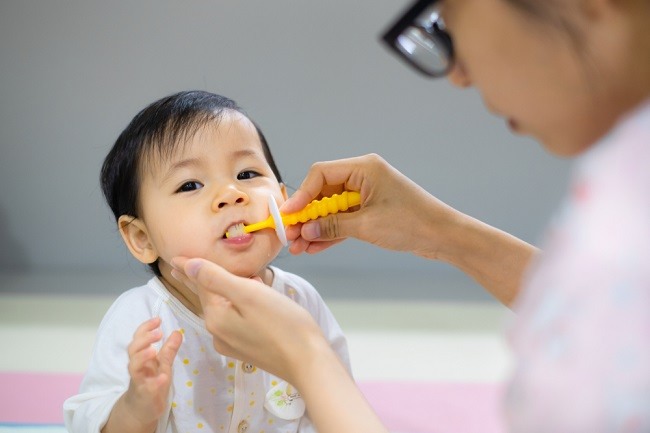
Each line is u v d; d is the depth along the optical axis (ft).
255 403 3.29
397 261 8.68
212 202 3.11
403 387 5.09
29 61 8.21
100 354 3.19
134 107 8.30
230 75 8.32
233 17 8.21
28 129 8.33
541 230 8.59
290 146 8.46
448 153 8.52
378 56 8.34
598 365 1.30
